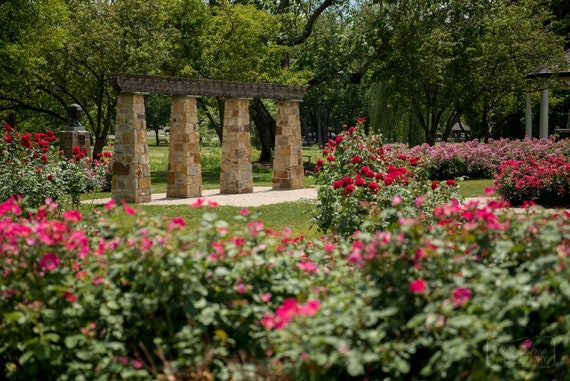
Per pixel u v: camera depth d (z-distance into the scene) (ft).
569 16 116.47
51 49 80.12
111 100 86.84
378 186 26.71
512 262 12.82
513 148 75.36
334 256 15.29
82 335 12.03
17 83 82.17
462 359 10.76
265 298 12.35
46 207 16.60
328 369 10.79
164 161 118.83
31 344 11.78
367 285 12.21
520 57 89.45
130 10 80.48
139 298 12.48
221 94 58.75
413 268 11.99
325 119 246.88
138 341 12.85
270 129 111.75
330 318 10.74
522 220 14.35
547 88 89.76
